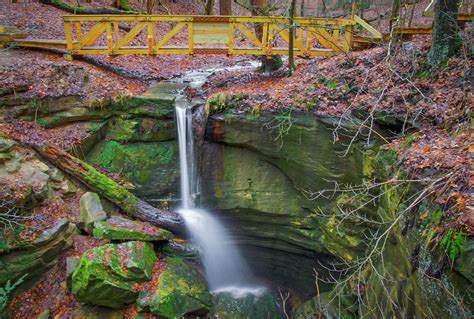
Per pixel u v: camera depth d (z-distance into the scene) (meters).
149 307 6.71
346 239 8.04
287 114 8.51
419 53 8.77
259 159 9.38
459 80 7.36
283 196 9.31
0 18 14.23
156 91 10.28
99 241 7.55
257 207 9.38
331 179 8.36
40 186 7.57
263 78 11.10
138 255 7.23
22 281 6.61
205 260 9.24
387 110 7.59
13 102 8.54
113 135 9.65
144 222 8.73
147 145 9.72
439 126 6.75
